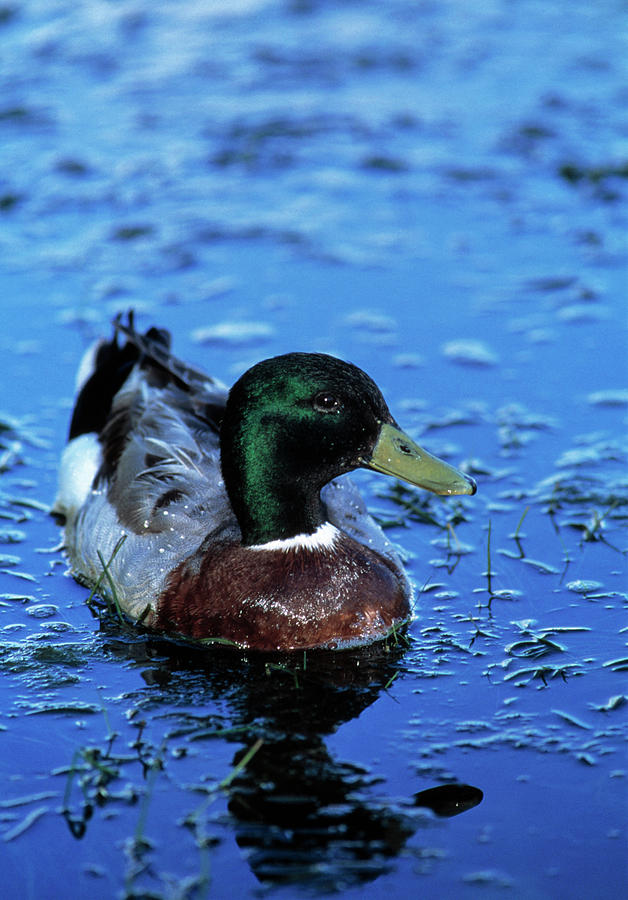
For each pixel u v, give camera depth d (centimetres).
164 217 1759
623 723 870
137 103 2058
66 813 782
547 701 901
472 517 1186
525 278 1612
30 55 2195
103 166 1877
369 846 753
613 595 1047
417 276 1622
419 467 979
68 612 1044
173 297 1583
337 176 1867
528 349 1471
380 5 2403
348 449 979
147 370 1220
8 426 1334
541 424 1329
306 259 1666
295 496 987
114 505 1091
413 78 2136
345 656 976
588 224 1738
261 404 966
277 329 1512
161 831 766
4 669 950
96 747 851
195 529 1036
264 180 1861
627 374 1416
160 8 2358
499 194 1812
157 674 952
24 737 861
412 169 1877
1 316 1533
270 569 988
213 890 719
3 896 718
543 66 2159
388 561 1044
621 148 1909
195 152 1920
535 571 1091
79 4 2364
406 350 1471
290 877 728
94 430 1240
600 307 1548
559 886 721
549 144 1931
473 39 2262
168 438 1108
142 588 1026
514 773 820
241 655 984
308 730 873
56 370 1437
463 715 888
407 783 811
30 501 1223
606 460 1263
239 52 2219
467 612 1031
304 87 2109
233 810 784
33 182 1834
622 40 2244
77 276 1622
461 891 718
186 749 849
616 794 796
